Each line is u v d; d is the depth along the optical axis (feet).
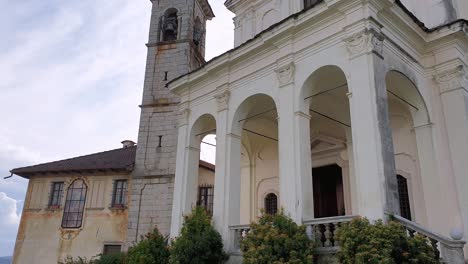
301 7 52.75
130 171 72.18
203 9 84.48
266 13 58.54
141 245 42.60
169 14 78.89
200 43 81.41
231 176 41.04
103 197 74.79
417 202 38.73
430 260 23.50
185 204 45.85
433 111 37.78
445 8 43.34
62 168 78.48
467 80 38.19
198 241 36.88
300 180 33.24
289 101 36.42
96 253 70.49
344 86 39.86
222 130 43.60
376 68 30.68
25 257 75.10
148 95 70.18
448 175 35.47
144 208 63.21
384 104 30.25
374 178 28.19
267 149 58.23
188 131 49.39
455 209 34.30
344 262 25.84
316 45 35.76
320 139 52.65
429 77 38.78
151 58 73.41
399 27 35.86
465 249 32.45
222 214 40.09
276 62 39.04
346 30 33.14
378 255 23.62
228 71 45.24
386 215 26.96
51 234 75.25
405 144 41.37
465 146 35.01
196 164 48.57
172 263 37.29
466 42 38.52
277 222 31.53
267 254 29.22
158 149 65.87
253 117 48.42
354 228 26.25
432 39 38.29
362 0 32.27
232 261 37.14
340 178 51.67
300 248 29.19
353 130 30.55
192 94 50.70
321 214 51.90
